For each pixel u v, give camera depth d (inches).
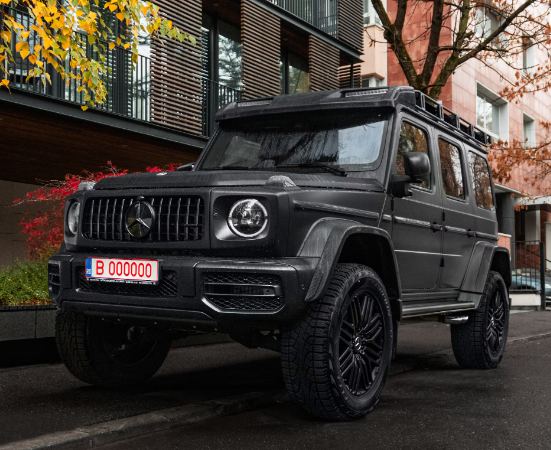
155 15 271.6
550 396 188.7
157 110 492.1
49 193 352.5
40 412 157.2
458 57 453.4
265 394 173.8
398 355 278.5
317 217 149.4
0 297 261.0
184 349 283.4
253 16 607.5
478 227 248.7
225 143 203.9
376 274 163.8
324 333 143.9
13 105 358.6
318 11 714.8
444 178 222.1
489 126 1005.8
